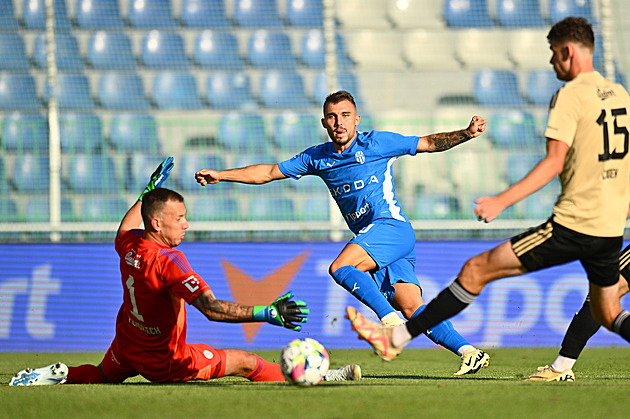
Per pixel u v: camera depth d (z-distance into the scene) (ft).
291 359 48.67
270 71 143.95
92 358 97.55
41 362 89.56
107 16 146.00
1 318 112.47
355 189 65.51
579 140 43.14
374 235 63.57
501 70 147.64
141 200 55.72
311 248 115.75
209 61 146.92
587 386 48.98
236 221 128.26
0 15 143.43
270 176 66.33
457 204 134.31
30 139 132.26
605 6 133.28
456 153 134.92
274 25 148.56
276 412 37.65
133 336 52.39
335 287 114.73
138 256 49.14
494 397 42.42
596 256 44.45
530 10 149.18
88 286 114.11
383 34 150.30
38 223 119.96
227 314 46.44
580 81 43.91
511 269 44.21
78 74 143.02
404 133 135.23
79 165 133.08
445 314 45.34
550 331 114.32
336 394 44.50
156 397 44.06
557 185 132.67
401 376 63.05
